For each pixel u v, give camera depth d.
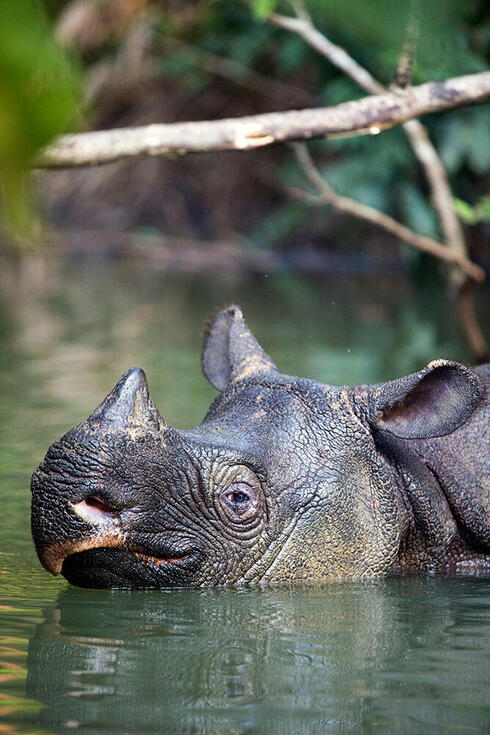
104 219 47.03
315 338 24.61
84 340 25.28
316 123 7.97
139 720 5.57
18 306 31.23
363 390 9.96
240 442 9.27
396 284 35.59
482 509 10.26
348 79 34.16
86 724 5.48
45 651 7.02
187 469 8.70
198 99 46.25
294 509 9.29
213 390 19.11
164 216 47.44
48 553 8.14
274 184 47.81
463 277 22.11
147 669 6.63
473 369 11.68
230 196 47.91
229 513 8.95
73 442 8.06
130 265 41.31
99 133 6.84
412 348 22.88
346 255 43.25
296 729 5.48
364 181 37.94
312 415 9.77
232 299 32.31
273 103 46.47
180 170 48.72
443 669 6.74
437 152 33.66
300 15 17.03
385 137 36.91
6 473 13.53
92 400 18.52
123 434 8.20
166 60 40.94
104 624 7.81
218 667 6.68
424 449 10.38
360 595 9.02
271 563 9.21
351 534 9.53
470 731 5.48
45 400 18.50
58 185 47.12
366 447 9.74
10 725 5.41
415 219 36.22
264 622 7.96
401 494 9.89
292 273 39.03
